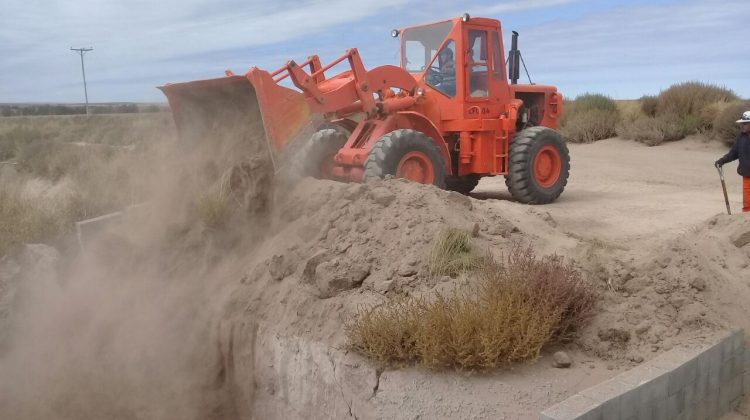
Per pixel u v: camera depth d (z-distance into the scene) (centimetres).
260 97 667
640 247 673
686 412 428
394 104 912
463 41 1009
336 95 828
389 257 565
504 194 1251
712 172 1545
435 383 427
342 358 472
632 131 2192
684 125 2100
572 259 548
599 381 424
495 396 410
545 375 432
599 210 1004
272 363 545
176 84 744
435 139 945
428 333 433
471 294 497
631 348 459
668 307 491
